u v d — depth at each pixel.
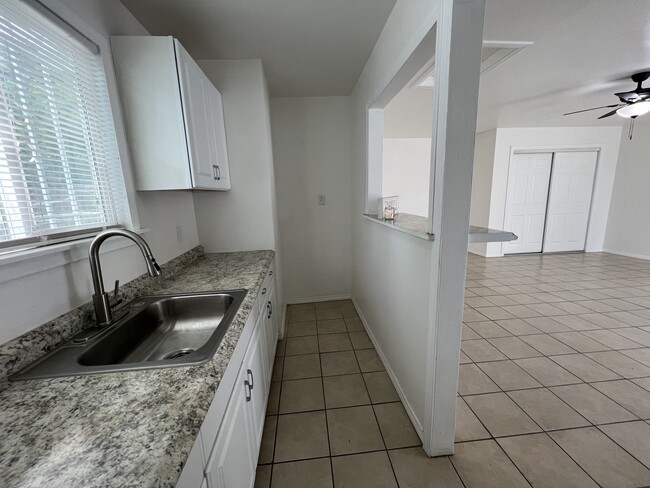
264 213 2.28
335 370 2.06
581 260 4.82
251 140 2.17
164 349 1.21
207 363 0.78
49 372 0.75
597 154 4.93
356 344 2.43
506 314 2.88
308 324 2.82
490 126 4.60
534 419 1.56
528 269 4.40
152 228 1.56
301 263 3.29
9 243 0.82
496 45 1.98
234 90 2.10
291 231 3.21
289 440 1.48
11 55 0.83
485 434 1.47
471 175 1.10
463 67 1.02
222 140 2.01
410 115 3.67
